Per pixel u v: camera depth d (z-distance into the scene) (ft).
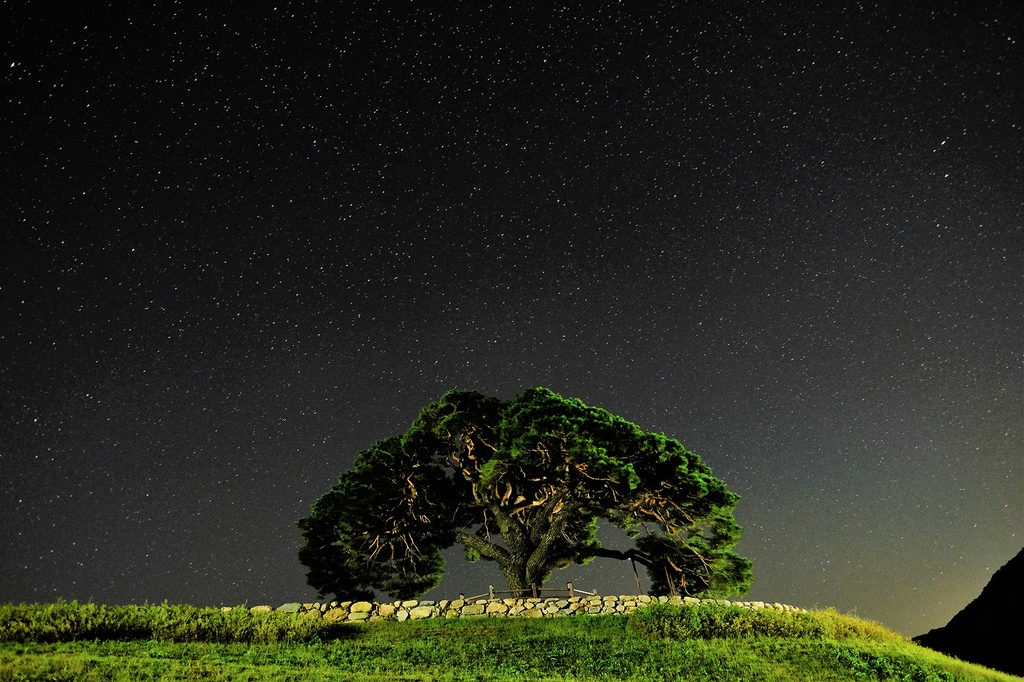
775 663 58.59
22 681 38.27
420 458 99.50
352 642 62.13
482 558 102.42
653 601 82.43
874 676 56.95
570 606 80.84
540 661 57.57
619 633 67.51
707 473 96.63
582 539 107.45
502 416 96.27
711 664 57.41
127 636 53.83
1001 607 112.78
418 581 104.01
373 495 95.50
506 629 69.15
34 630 50.65
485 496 96.84
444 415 99.30
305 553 99.86
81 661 42.93
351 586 101.81
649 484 92.84
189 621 59.11
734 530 95.91
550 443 89.10
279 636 60.44
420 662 55.88
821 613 77.71
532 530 99.09
